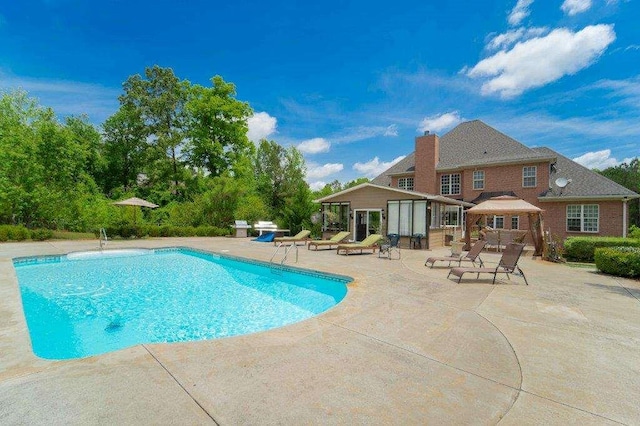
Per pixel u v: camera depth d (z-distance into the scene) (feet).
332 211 69.36
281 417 7.97
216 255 45.47
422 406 8.64
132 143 110.83
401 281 25.90
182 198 107.34
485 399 9.07
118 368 10.41
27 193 60.23
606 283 26.23
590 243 40.45
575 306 19.10
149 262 42.88
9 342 12.42
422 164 88.74
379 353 12.08
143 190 110.93
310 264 34.83
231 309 22.97
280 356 11.64
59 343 16.98
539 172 73.10
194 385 9.41
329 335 13.87
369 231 64.69
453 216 72.69
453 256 35.06
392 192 59.00
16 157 60.08
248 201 88.63
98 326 19.52
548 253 41.88
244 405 8.45
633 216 112.68
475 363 11.37
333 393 9.18
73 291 27.45
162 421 7.64
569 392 9.53
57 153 67.51
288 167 104.78
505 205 47.55
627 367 11.23
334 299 25.72
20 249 45.65
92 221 69.00
